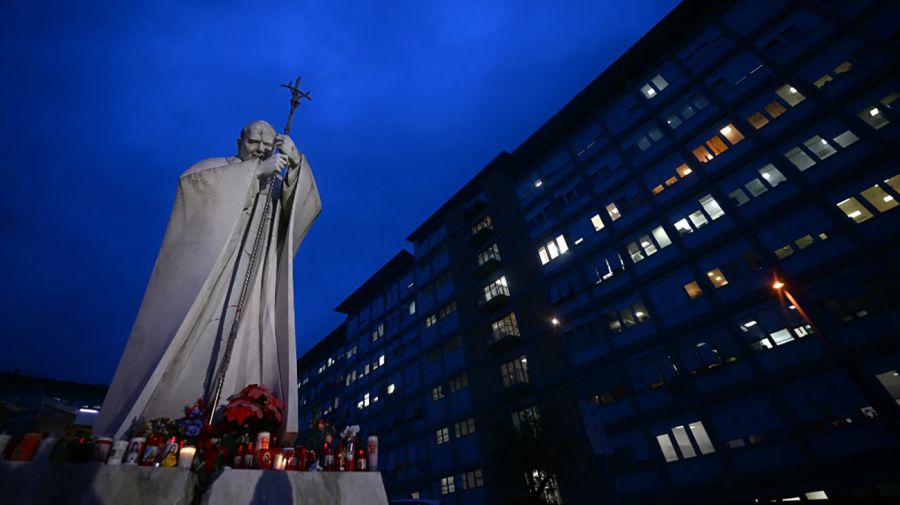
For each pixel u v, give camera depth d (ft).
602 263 78.64
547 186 95.45
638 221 75.36
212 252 16.14
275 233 19.30
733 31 72.18
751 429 53.93
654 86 81.15
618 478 64.23
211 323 16.07
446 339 110.63
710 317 61.67
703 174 68.80
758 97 65.77
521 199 101.30
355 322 157.17
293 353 15.72
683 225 69.10
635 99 83.51
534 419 75.77
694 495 56.08
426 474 101.24
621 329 72.18
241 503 9.35
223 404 14.84
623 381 68.85
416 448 107.24
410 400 115.44
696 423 58.90
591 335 76.18
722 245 63.57
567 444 69.97
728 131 68.08
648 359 66.85
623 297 73.46
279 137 19.42
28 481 7.23
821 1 62.95
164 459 9.18
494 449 75.36
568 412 74.84
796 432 50.31
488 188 112.88
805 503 46.83
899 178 50.49
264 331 17.20
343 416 141.69
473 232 113.91
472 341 102.78
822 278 53.11
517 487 71.51
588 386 73.36
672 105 77.10
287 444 13.56
